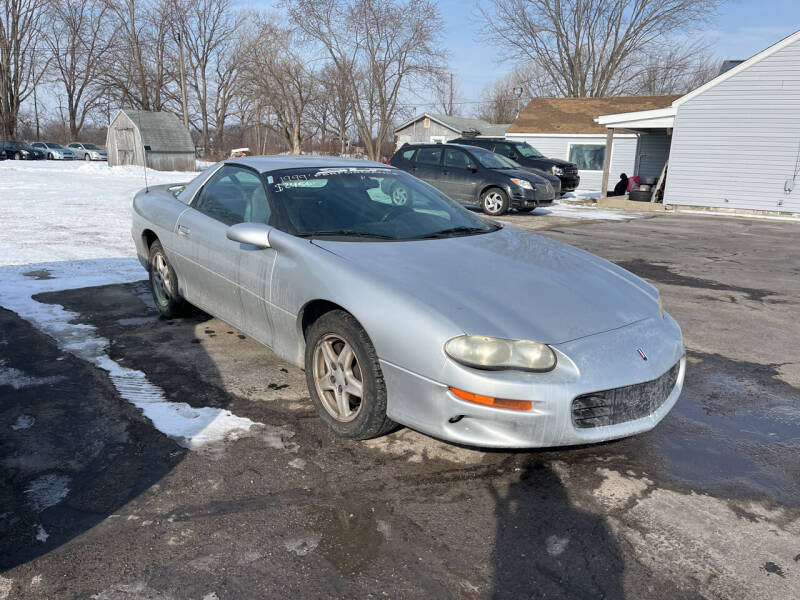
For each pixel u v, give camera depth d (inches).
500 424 94.0
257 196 143.0
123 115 1054.4
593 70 1513.3
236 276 138.7
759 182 627.5
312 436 115.7
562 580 79.5
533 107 1031.0
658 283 269.0
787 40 588.7
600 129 897.5
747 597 77.4
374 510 93.3
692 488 102.8
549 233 416.5
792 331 200.2
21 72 1878.7
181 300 174.9
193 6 1948.8
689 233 446.3
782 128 607.5
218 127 2124.8
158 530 87.0
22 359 149.0
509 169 523.5
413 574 79.7
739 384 152.6
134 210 194.9
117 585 76.3
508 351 93.5
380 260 115.8
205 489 97.3
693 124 647.8
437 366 95.7
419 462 107.7
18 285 217.0
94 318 183.5
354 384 110.8
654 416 105.3
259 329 136.6
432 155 546.6
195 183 170.4
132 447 109.7
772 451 117.3
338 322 110.6
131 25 1872.5
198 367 147.6
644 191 692.1
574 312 106.2
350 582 78.0
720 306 231.0
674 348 110.9
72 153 1540.4
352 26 1434.5
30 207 435.8
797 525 93.3
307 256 118.4
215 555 82.2
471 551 84.7
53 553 81.7
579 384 94.5
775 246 392.5
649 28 1412.4
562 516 93.4
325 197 140.7
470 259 121.3
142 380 138.9
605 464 109.7
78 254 272.7
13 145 1450.5
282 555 82.6
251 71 1726.1
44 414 121.0
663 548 86.6
